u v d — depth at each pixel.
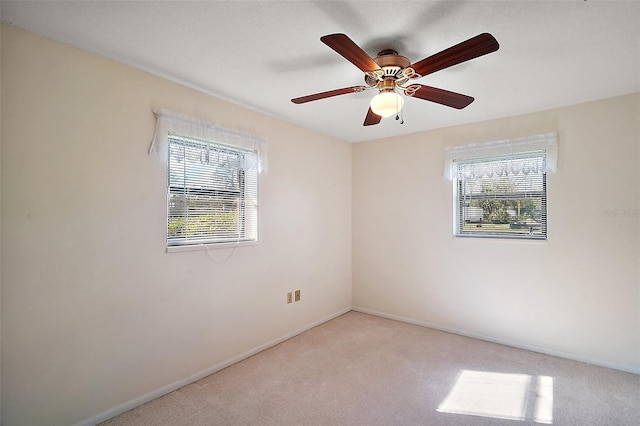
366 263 4.05
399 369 2.55
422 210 3.58
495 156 3.11
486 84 2.33
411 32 1.68
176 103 2.31
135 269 2.08
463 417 1.94
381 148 3.91
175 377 2.27
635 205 2.50
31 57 1.67
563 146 2.77
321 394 2.19
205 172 2.52
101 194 1.93
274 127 3.10
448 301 3.40
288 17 1.56
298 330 3.35
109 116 1.97
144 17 1.56
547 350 2.84
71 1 1.43
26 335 1.66
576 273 2.72
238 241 2.77
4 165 1.60
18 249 1.64
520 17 1.55
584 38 1.73
